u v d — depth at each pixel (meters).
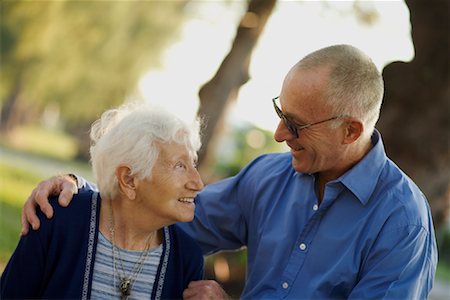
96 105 14.79
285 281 2.62
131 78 14.21
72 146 18.52
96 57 14.20
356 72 2.46
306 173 2.70
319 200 2.69
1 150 16.53
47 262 2.29
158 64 14.18
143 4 14.16
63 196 2.34
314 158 2.55
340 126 2.48
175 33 14.05
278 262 2.68
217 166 7.20
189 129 2.34
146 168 2.26
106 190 2.33
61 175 2.48
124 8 14.06
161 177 2.27
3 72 14.92
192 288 2.42
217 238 2.92
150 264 2.38
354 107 2.46
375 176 2.58
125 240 2.37
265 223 2.76
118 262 2.35
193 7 11.47
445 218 3.87
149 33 14.08
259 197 2.82
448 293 7.70
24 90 16.16
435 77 3.65
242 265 5.70
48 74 14.66
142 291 2.36
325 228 2.60
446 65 3.63
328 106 2.44
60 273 2.29
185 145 2.30
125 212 2.35
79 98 14.84
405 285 2.44
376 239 2.51
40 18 14.11
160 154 2.27
